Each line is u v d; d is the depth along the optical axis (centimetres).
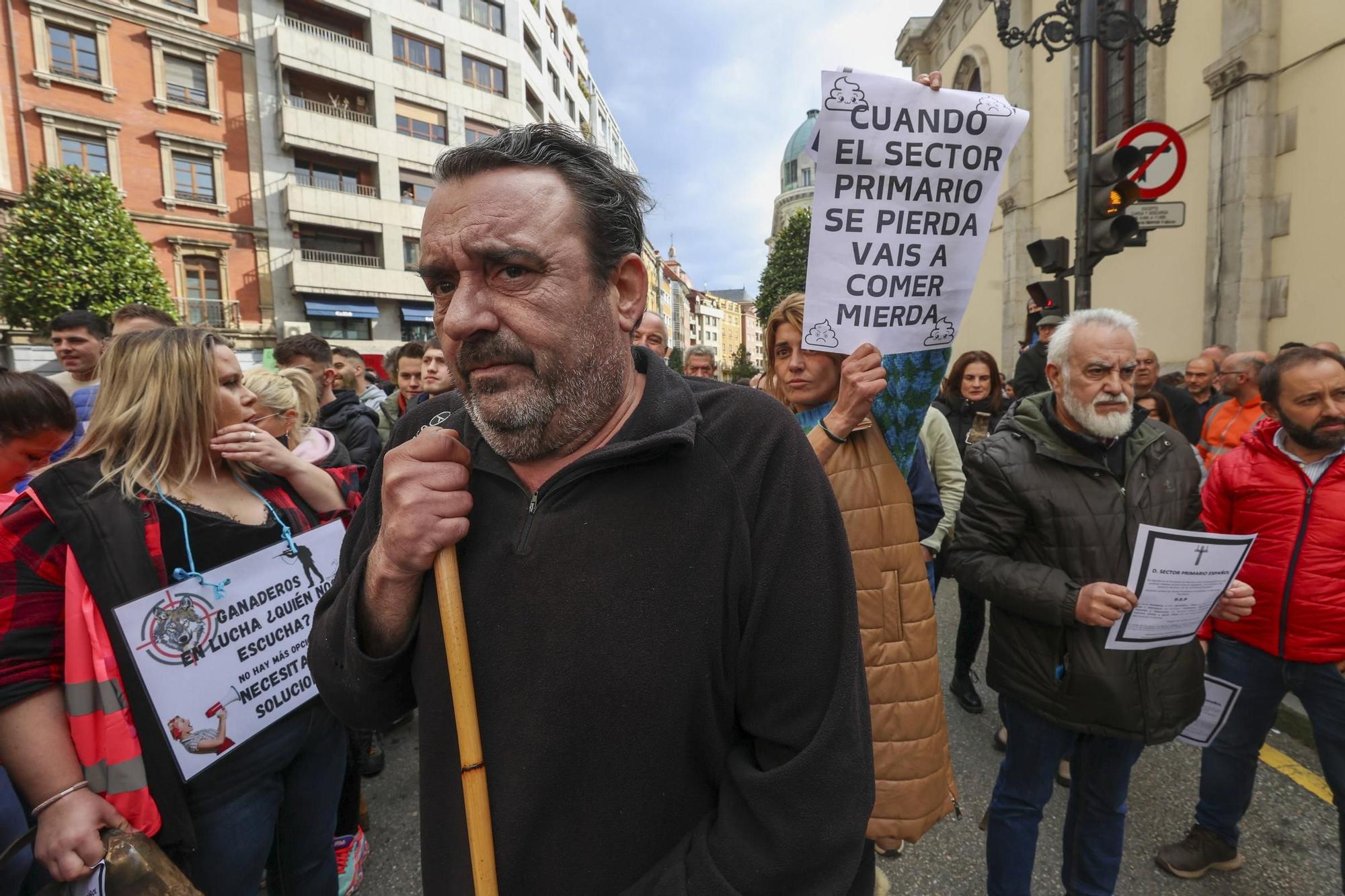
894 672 155
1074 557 180
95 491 131
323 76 2039
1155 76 820
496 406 80
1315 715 200
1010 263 1174
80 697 125
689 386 95
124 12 1741
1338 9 608
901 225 151
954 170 150
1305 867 221
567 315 79
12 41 1608
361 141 2100
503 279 78
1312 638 195
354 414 375
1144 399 405
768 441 88
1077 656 175
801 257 2747
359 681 88
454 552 85
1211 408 484
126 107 1762
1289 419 196
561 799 79
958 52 1388
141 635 130
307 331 2012
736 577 83
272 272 1998
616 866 79
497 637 82
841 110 145
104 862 118
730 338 10900
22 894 157
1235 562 166
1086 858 190
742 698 85
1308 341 643
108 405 141
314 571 162
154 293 1494
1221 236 715
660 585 80
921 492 223
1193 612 170
